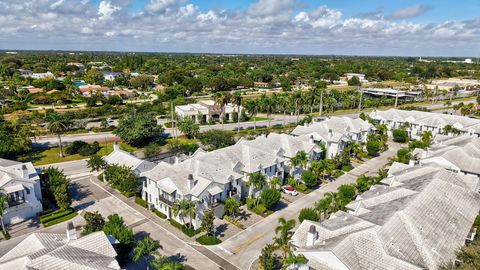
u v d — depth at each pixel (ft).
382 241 120.88
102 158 251.80
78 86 647.15
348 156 286.05
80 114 438.81
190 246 165.58
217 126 431.43
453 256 124.36
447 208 151.74
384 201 160.04
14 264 112.68
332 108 528.63
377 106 588.09
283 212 203.21
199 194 178.09
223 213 194.18
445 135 323.37
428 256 122.11
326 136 300.81
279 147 256.52
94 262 114.62
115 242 140.36
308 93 502.79
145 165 230.48
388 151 335.26
